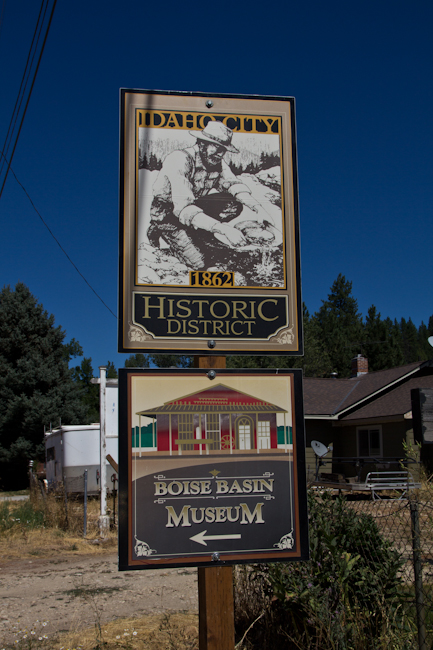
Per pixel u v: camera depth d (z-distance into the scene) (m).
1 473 30.14
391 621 3.83
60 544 10.29
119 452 3.51
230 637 3.51
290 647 4.11
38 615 5.82
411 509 3.74
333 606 3.91
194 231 3.91
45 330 33.06
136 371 3.63
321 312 61.81
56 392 31.55
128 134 3.94
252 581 4.82
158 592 6.60
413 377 20.86
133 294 3.78
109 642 4.81
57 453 15.95
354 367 24.75
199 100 4.06
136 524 3.44
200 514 3.52
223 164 4.02
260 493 3.60
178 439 3.58
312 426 20.52
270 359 32.41
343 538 4.18
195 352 3.79
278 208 4.03
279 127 4.12
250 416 3.68
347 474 20.11
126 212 3.86
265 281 3.94
